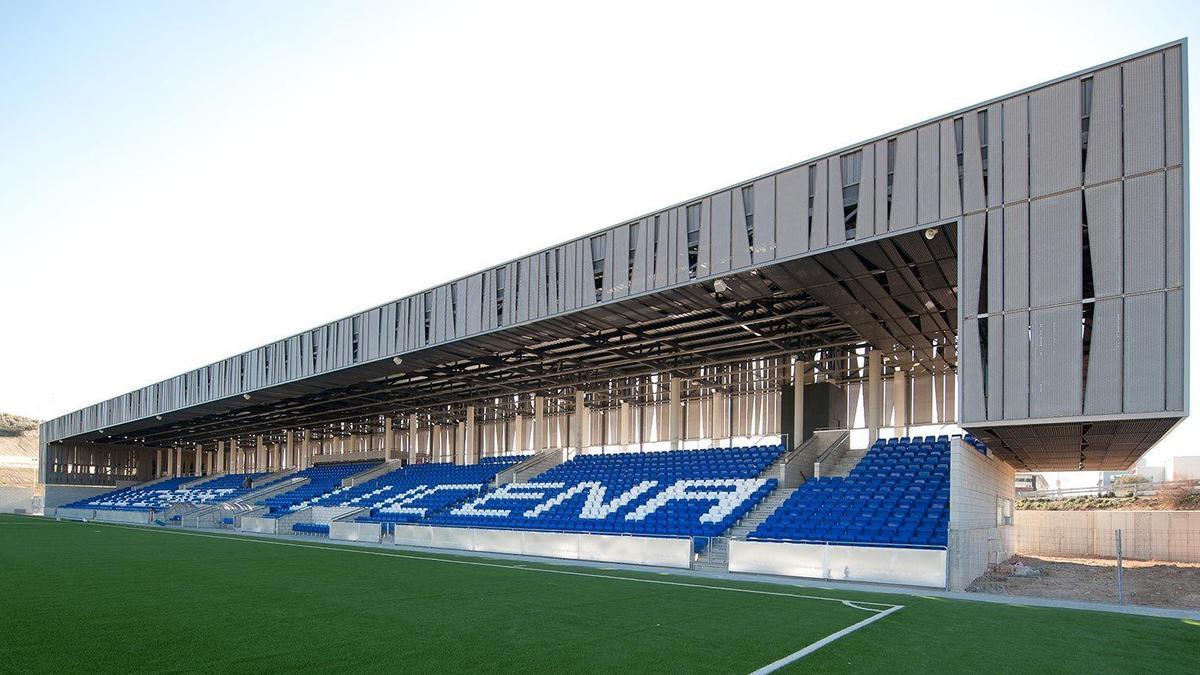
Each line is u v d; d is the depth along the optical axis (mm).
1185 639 10641
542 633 10344
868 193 18609
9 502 68000
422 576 17688
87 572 17500
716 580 17719
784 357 33688
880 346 27781
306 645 9320
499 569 19734
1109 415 15211
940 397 30797
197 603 12828
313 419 54344
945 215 17516
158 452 78625
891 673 8328
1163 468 54062
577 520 27453
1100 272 15664
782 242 19766
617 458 35781
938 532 18469
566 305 24672
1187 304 14688
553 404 44844
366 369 34344
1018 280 16547
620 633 10414
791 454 28297
